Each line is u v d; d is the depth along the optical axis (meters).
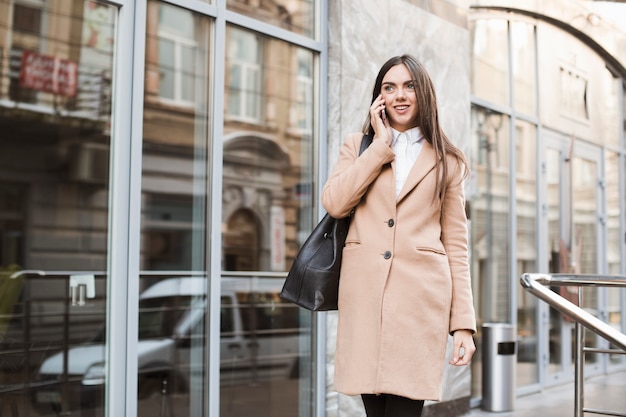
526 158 8.51
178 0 4.66
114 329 4.32
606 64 10.19
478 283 7.59
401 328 2.65
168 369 4.55
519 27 8.36
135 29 4.45
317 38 5.59
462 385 6.66
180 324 4.64
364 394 2.85
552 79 9.00
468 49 7.02
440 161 2.76
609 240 10.34
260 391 5.07
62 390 4.14
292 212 5.38
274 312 5.21
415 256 2.68
